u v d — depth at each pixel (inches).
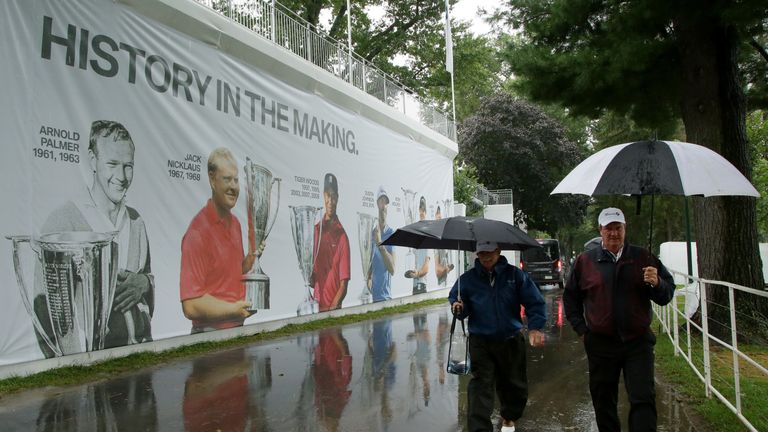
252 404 240.4
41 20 290.4
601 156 171.0
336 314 555.5
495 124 1369.3
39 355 281.4
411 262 740.0
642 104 446.0
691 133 397.4
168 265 361.4
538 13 444.1
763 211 858.8
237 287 420.8
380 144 658.2
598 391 176.9
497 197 1304.1
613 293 170.2
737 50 434.3
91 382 274.8
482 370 195.3
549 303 696.4
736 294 378.6
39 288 283.3
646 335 169.8
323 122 542.6
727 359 329.4
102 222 318.3
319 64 553.9
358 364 326.3
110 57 329.1
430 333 451.5
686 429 207.6
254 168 445.4
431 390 267.3
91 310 309.3
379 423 218.2
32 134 283.4
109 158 325.1
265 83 463.2
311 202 518.3
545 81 434.9
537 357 354.6
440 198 852.0
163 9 362.9
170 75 370.9
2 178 268.5
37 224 283.9
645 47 374.3
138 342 337.4
